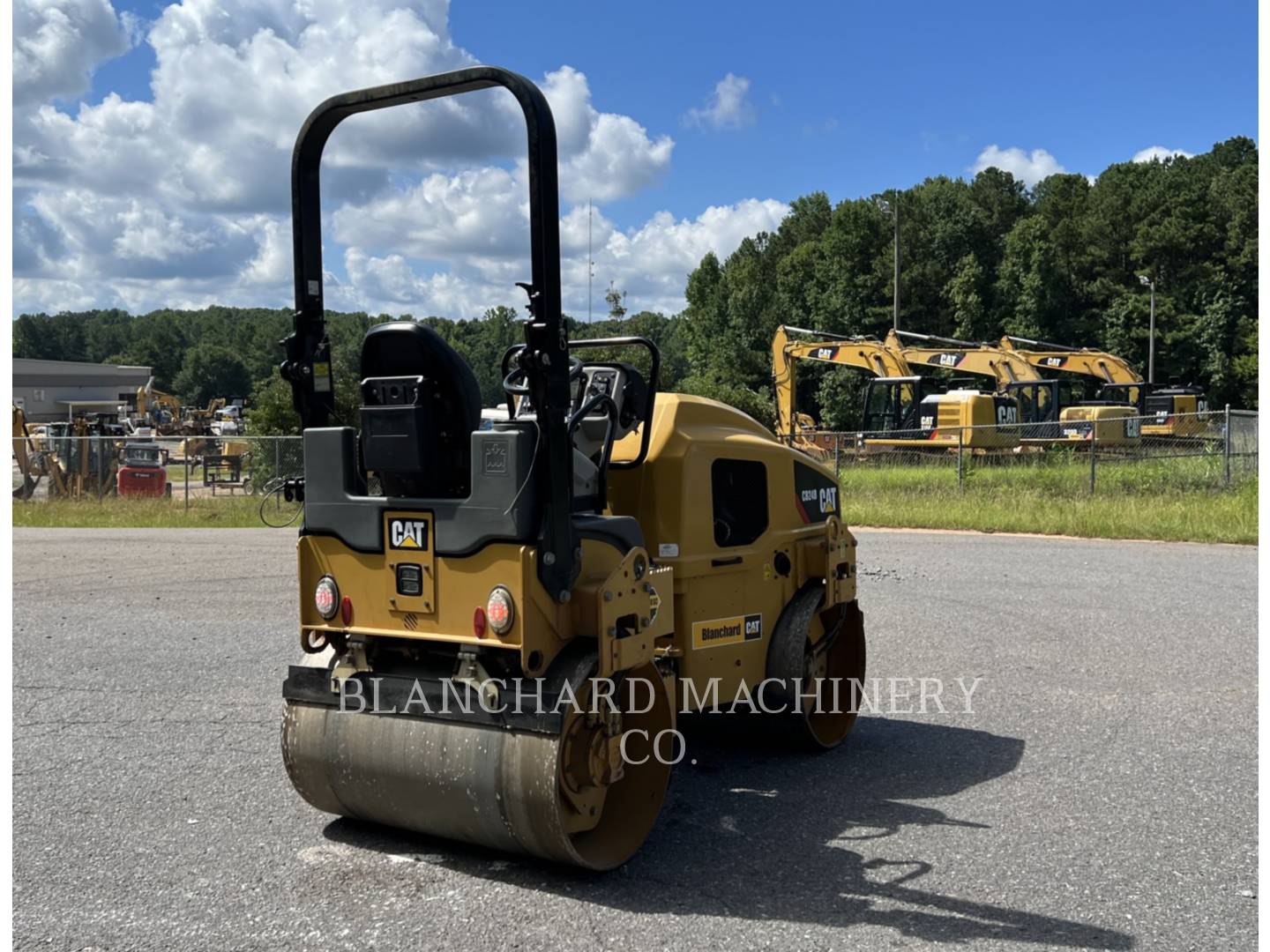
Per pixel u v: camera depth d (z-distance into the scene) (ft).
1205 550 51.67
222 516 73.97
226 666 28.19
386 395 14.96
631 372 17.43
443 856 15.80
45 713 23.62
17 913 13.94
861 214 263.70
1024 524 61.31
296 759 16.19
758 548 19.88
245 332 610.24
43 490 95.55
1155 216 265.13
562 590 14.43
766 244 380.58
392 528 15.12
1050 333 260.83
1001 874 15.12
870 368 117.60
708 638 18.74
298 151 15.99
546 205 14.01
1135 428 110.52
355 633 15.60
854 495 73.87
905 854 15.85
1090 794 18.37
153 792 18.53
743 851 16.05
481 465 14.28
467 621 14.57
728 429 20.18
